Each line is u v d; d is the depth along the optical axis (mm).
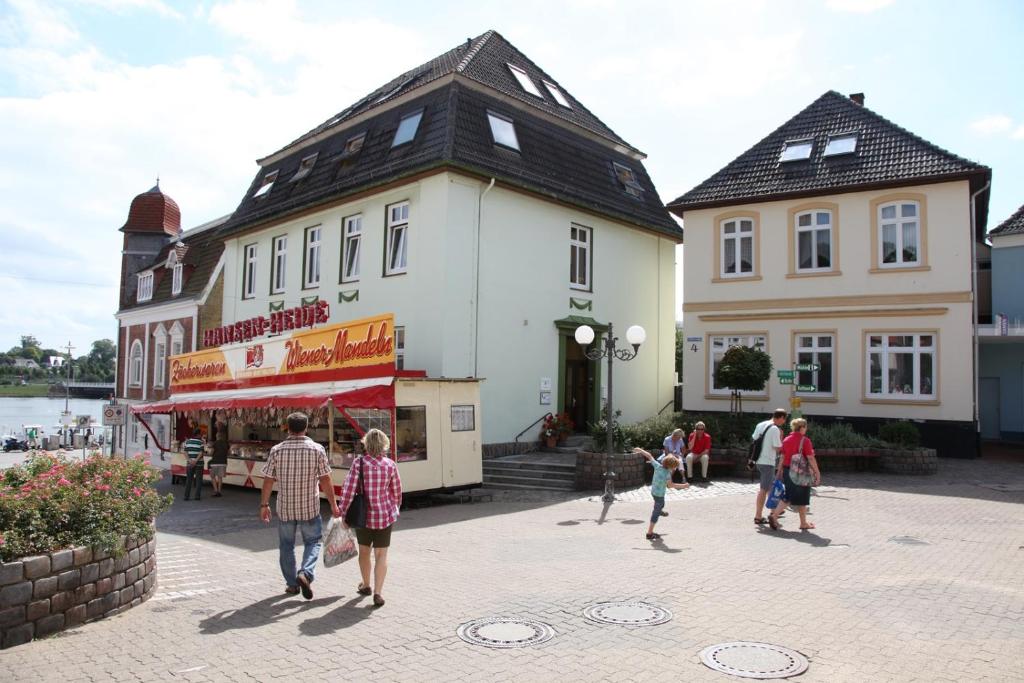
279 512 7758
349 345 16000
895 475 16312
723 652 5871
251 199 26672
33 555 6359
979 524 11195
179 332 31453
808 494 10938
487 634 6387
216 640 6270
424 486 15094
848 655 5777
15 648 6035
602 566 8922
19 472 7742
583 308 22406
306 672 5543
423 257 19047
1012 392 24922
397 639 6281
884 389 20219
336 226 22188
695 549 9812
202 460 17906
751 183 22438
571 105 25781
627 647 6023
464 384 16172
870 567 8633
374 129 21922
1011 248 24312
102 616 6875
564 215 21922
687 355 22859
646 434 16938
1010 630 6348
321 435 18125
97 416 91375
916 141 20922
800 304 21359
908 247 20250
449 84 20141
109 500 7180
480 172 18844
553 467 17422
